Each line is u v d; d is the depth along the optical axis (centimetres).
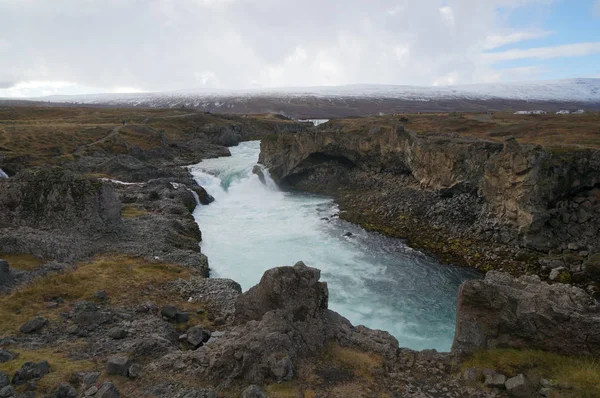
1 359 1395
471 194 4394
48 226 3086
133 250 3084
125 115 12912
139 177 6400
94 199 3225
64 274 2412
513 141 3859
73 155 6988
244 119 14938
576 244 3353
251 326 1488
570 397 1178
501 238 3703
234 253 3694
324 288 1662
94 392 1212
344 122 7756
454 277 3234
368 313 2664
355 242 4016
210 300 2397
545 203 3550
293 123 16262
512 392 1243
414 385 1338
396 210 4778
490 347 1470
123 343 1652
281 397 1212
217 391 1260
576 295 1468
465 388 1311
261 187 6575
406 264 3484
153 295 2362
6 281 2150
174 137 10725
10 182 3108
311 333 1523
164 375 1357
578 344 1356
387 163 5878
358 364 1421
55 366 1379
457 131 6519
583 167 3666
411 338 2364
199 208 5394
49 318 1842
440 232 4097
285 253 3712
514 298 1450
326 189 6291
